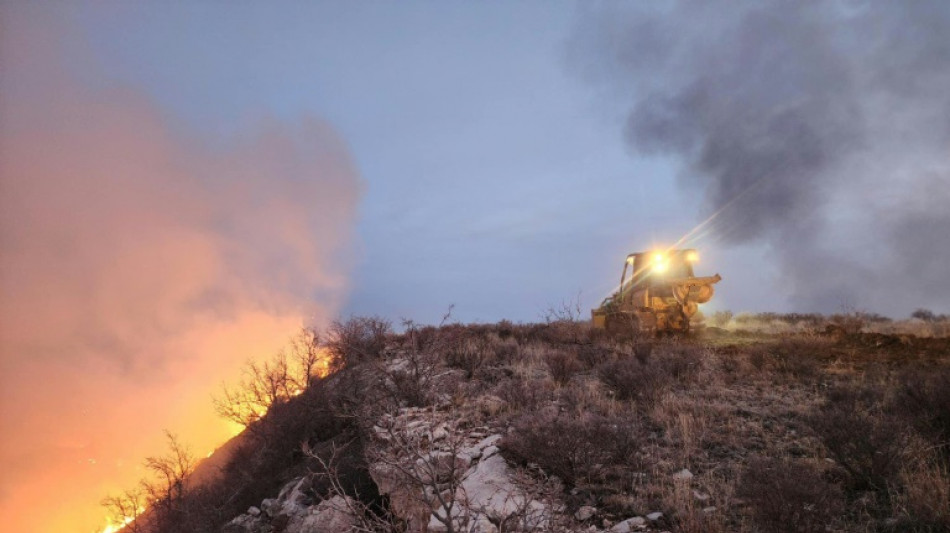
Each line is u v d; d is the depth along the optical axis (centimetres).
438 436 592
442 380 877
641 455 548
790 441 559
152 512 1034
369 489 650
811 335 1244
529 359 1145
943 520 360
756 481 415
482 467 536
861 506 413
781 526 375
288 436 950
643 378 788
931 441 499
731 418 648
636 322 1474
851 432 457
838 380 814
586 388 846
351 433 830
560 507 440
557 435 518
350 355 1116
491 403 767
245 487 930
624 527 410
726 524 401
